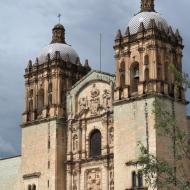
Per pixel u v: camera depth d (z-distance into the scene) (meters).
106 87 91.06
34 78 100.69
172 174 62.41
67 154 93.56
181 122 84.06
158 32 86.06
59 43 102.88
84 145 92.19
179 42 88.88
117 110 86.31
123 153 83.81
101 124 90.44
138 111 83.38
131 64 87.19
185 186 61.41
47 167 93.56
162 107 71.62
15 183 100.75
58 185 92.00
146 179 66.50
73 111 94.75
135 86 87.25
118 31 89.88
